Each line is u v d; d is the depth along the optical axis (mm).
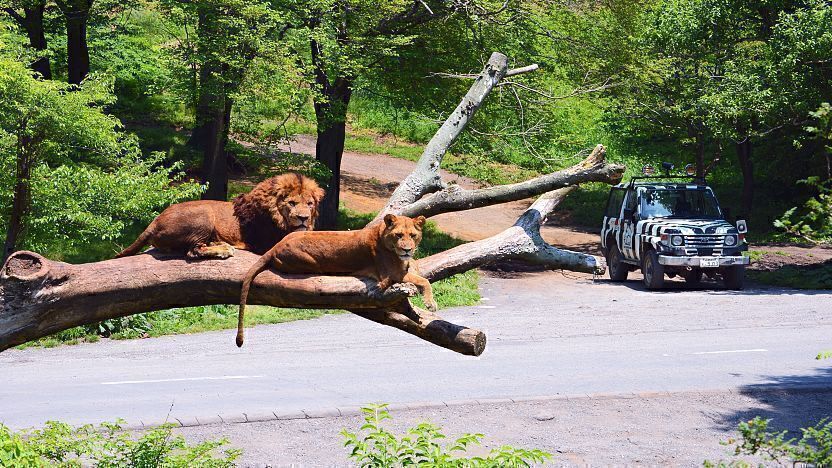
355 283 4820
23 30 28250
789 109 24203
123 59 39906
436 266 5371
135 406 10617
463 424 9953
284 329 17594
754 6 26953
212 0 20516
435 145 6188
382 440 6562
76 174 16844
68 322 4949
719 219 22578
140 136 33656
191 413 10172
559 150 27844
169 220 4980
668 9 29141
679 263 21328
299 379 12461
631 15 28578
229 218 5086
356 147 44250
